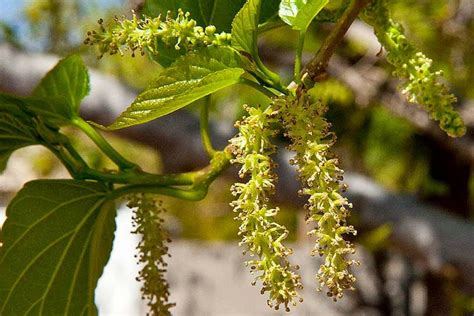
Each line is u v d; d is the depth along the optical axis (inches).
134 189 17.8
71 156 18.0
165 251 17.8
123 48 15.6
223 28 17.3
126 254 54.0
